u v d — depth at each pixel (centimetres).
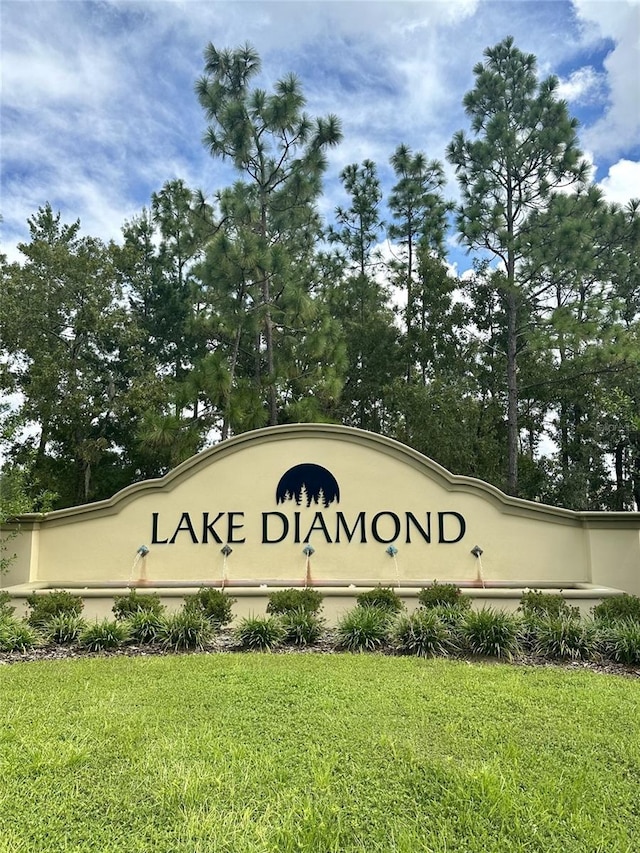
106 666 695
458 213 2134
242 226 1733
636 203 2184
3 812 359
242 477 1205
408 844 334
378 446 1213
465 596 1002
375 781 402
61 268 2469
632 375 1989
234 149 1802
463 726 501
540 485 2328
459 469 2095
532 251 1986
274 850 327
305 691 593
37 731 479
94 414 2377
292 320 1784
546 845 337
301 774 410
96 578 1174
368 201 2600
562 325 1841
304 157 1839
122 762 424
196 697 572
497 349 2309
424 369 2352
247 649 805
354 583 1155
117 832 342
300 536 1184
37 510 1452
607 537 1159
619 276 2303
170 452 1673
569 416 2462
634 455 2344
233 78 1823
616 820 362
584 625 812
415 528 1184
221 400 1688
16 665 706
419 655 765
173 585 1157
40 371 2330
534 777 412
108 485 2456
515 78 2159
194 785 389
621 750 457
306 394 1941
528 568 1168
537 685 627
